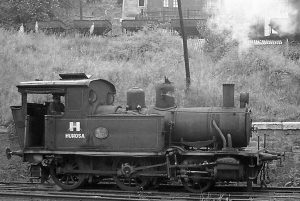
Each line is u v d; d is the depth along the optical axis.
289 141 14.58
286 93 18.11
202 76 19.52
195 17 37.31
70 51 23.66
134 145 11.95
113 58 22.81
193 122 12.09
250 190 11.75
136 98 12.67
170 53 22.52
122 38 25.78
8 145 16.05
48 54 22.89
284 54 21.95
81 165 12.49
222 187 12.56
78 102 12.30
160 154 11.74
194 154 11.63
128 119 12.02
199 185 11.97
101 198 10.50
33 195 10.92
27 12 32.62
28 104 12.95
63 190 12.35
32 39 25.25
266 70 19.81
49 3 35.28
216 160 11.38
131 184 12.65
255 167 11.73
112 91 13.59
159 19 35.50
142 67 21.00
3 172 15.86
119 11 46.41
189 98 17.69
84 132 12.21
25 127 12.59
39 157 12.48
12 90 18.69
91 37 26.23
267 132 14.78
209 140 12.05
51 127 12.41
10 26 31.23
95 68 20.59
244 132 11.75
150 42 24.06
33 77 19.88
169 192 11.68
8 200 10.82
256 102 17.28
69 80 12.68
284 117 16.25
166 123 12.20
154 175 11.94
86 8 46.81
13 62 20.94
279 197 10.31
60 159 12.48
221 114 11.95
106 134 12.09
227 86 12.12
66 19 39.84
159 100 12.53
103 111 12.46
